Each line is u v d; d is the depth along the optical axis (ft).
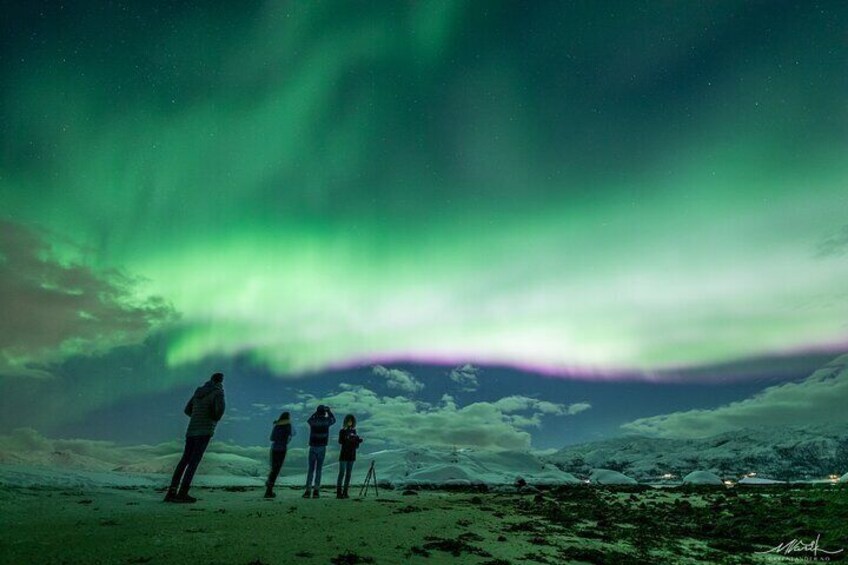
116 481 35.32
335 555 13.60
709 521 29.48
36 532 13.88
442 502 32.22
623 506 36.09
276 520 18.45
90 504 19.99
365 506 25.67
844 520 25.20
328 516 20.62
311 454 31.19
